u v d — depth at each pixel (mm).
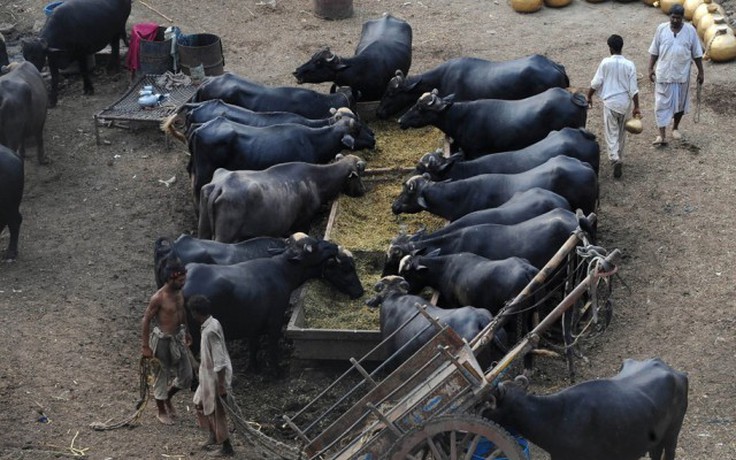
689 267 15086
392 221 16297
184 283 12070
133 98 19828
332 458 10031
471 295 13156
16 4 24656
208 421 11594
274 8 24438
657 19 23172
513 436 10484
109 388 12758
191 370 12031
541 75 18109
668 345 13547
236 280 13000
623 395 10375
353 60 19234
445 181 15484
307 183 15609
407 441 9695
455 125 17422
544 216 13875
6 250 16016
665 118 18078
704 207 16531
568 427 10227
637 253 15508
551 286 13695
